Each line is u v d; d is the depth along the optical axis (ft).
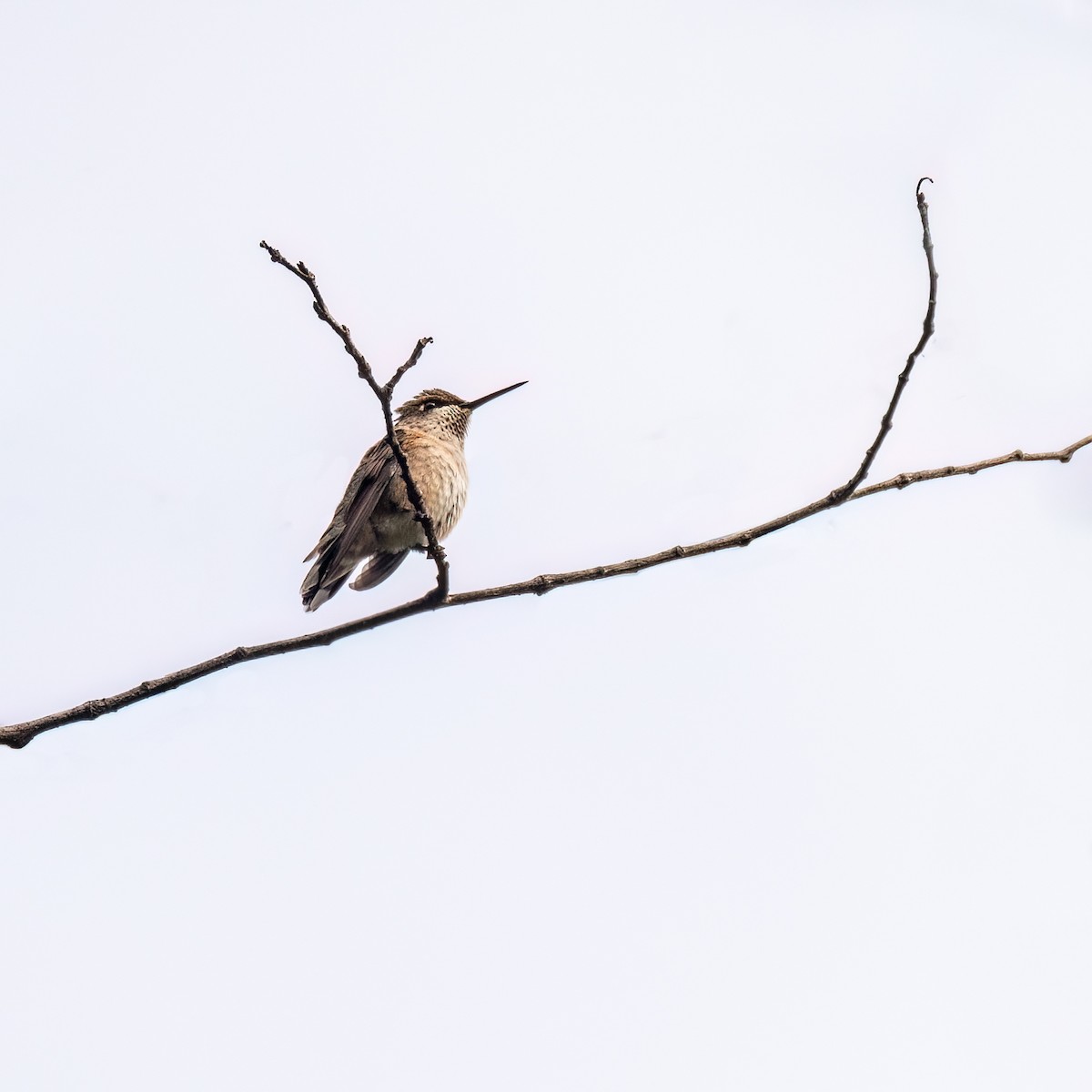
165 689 25.54
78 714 24.97
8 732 24.59
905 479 26.89
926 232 23.86
